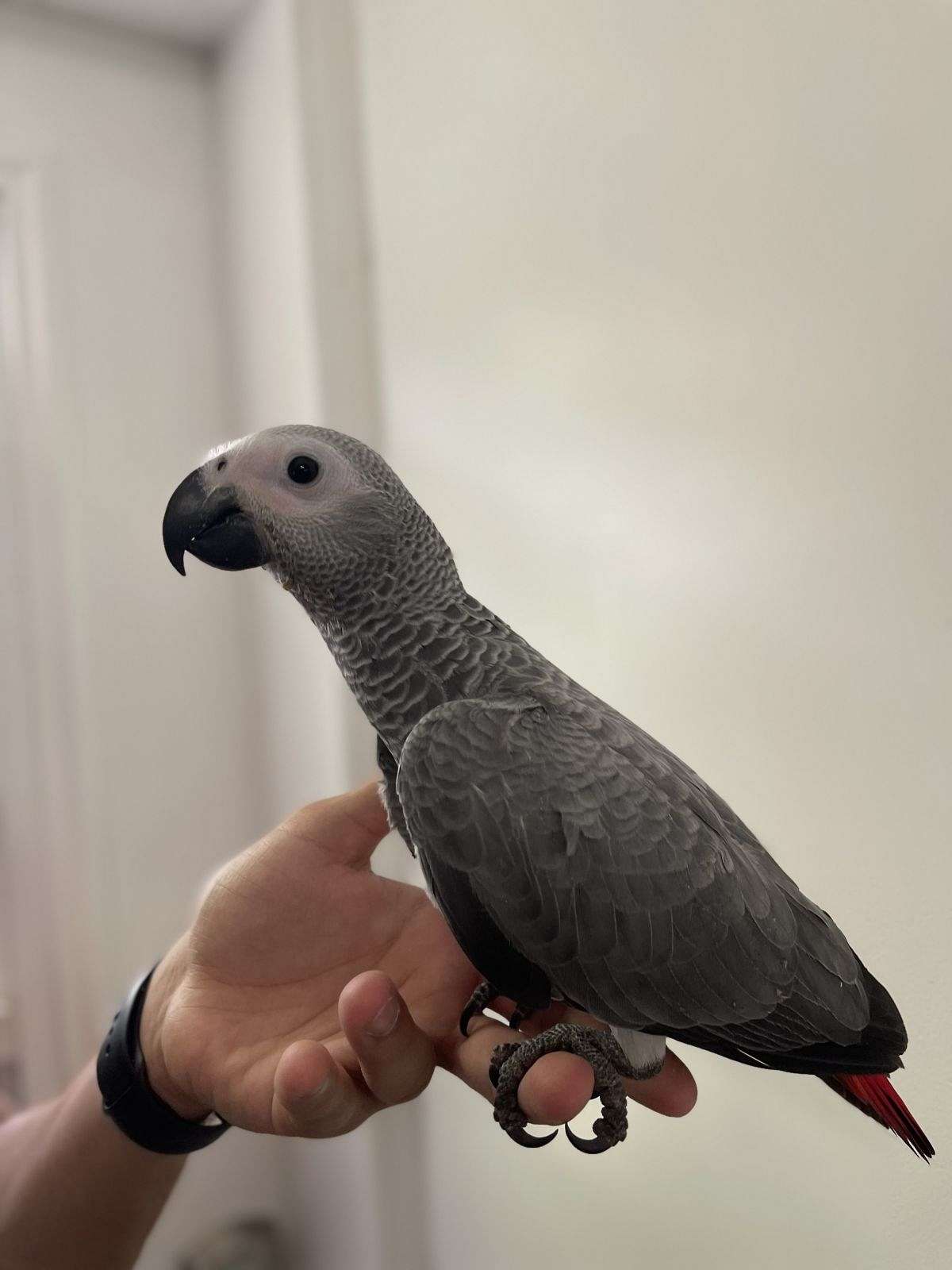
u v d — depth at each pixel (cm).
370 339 69
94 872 70
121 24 74
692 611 49
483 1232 62
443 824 30
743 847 33
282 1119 31
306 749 70
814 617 43
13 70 71
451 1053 35
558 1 55
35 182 71
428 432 65
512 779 30
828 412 43
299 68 68
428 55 64
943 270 38
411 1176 67
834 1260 43
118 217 74
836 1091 35
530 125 57
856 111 41
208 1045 35
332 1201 70
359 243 69
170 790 74
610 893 30
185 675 75
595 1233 54
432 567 35
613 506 53
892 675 40
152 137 75
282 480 34
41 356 71
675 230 49
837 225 42
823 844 43
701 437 48
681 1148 50
